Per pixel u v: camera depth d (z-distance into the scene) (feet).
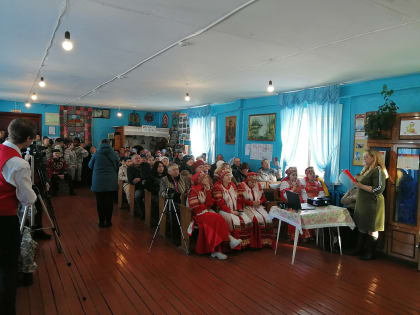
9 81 21.04
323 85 19.02
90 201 23.54
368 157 13.83
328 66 14.47
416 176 13.19
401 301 9.93
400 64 13.75
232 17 9.23
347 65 14.19
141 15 9.27
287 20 9.31
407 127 13.47
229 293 10.15
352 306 9.55
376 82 16.87
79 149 28.78
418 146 13.07
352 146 18.20
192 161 24.14
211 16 9.20
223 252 13.73
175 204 15.21
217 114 30.60
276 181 21.08
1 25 10.35
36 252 13.06
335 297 10.09
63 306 9.06
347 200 15.61
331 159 18.94
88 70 17.02
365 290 10.65
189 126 35.96
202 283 10.81
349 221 13.71
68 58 14.52
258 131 25.32
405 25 9.38
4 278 7.14
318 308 9.37
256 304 9.50
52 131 35.86
